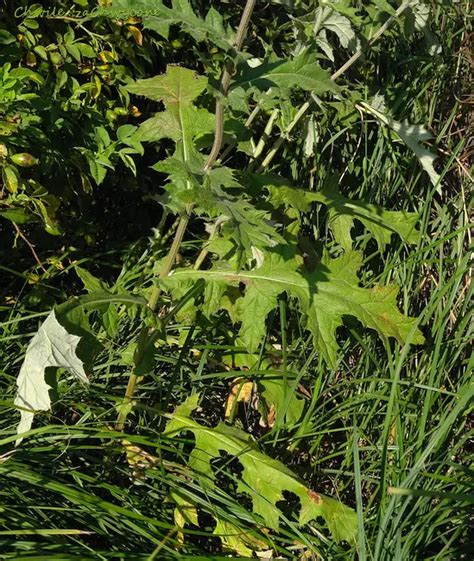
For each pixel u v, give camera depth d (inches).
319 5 89.6
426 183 108.8
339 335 104.8
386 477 85.0
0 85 88.5
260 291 84.9
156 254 104.4
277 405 91.7
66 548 70.2
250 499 88.1
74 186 109.6
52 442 82.9
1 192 94.8
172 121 80.8
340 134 108.5
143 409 86.7
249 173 90.3
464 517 79.0
